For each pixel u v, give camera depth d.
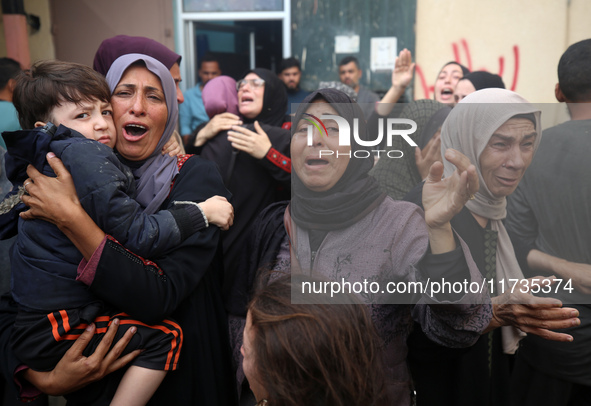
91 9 4.45
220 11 4.41
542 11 3.93
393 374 1.22
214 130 2.17
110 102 1.24
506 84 4.07
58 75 1.15
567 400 1.41
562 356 1.35
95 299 1.13
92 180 1.07
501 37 4.03
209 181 1.31
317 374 0.82
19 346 1.11
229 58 4.70
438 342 1.21
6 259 1.69
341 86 3.55
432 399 1.44
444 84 3.19
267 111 2.50
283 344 0.82
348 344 0.85
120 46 1.48
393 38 4.23
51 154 1.10
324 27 4.34
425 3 4.14
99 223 1.08
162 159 1.31
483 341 1.44
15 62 2.67
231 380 1.38
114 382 1.18
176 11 4.43
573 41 3.92
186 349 1.24
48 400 1.91
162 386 1.22
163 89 1.29
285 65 4.22
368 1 4.23
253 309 0.89
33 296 1.10
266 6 4.38
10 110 2.39
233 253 2.03
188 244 1.19
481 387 1.45
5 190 1.76
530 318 1.17
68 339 1.11
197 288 1.30
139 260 1.11
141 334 1.16
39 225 1.12
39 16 4.32
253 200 2.08
